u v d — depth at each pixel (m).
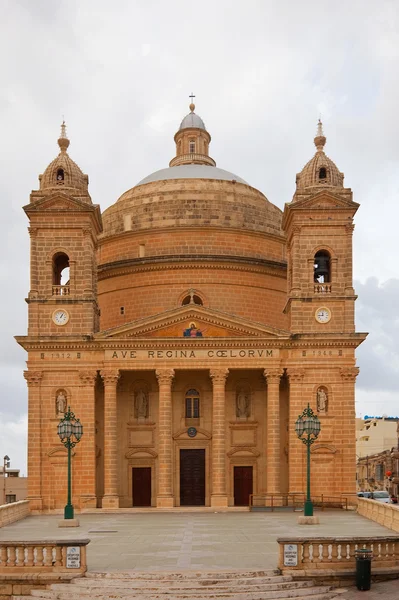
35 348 59.66
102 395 61.59
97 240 69.69
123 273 69.50
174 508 57.81
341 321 60.38
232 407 62.31
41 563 29.41
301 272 61.06
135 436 62.00
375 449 149.88
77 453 58.66
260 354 59.34
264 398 62.31
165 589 27.66
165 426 59.06
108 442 58.84
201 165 80.00
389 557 30.70
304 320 60.31
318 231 61.47
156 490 61.38
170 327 60.50
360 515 53.31
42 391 59.47
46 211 61.28
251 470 61.72
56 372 59.66
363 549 29.06
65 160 63.75
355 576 29.11
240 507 57.66
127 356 59.44
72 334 60.06
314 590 28.27
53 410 59.28
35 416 59.03
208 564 30.78
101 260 73.19
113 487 58.44
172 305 67.50
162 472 58.69
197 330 60.28
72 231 61.59
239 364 59.31
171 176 76.25
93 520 51.22
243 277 68.75
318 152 64.12
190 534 41.28
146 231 70.31
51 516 56.12
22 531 43.81
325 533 40.75
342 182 63.47
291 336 59.31
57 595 27.66
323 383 59.22
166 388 59.25
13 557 29.52
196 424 62.12
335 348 59.47
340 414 58.84
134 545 36.72
